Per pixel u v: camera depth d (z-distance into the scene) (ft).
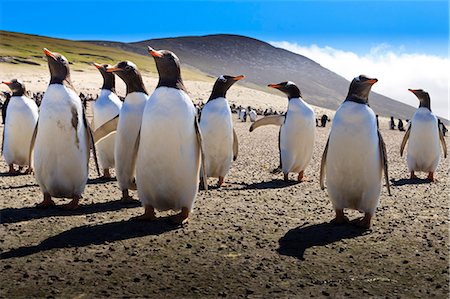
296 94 34.83
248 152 60.08
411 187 35.32
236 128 112.16
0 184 31.91
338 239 20.92
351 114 21.84
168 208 22.72
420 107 39.27
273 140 82.28
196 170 22.35
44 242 19.21
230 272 16.74
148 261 17.53
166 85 21.29
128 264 17.16
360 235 21.65
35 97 135.85
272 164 47.96
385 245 20.22
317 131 118.73
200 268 17.01
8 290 14.82
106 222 22.26
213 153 32.32
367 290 15.56
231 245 19.56
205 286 15.51
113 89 33.06
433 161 38.70
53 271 16.38
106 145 32.58
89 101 145.48
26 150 36.06
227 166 33.14
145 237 20.21
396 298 14.99
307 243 20.21
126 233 20.65
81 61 394.93
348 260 18.33
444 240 20.98
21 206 25.20
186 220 22.59
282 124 35.40
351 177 22.26
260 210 25.88
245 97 261.65
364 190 22.39
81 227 21.33
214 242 19.86
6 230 20.67
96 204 26.14
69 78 24.25
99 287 15.21
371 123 21.80
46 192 24.71
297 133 34.40
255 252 18.88
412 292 15.48
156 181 21.65
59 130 23.39
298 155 35.09
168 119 20.86
